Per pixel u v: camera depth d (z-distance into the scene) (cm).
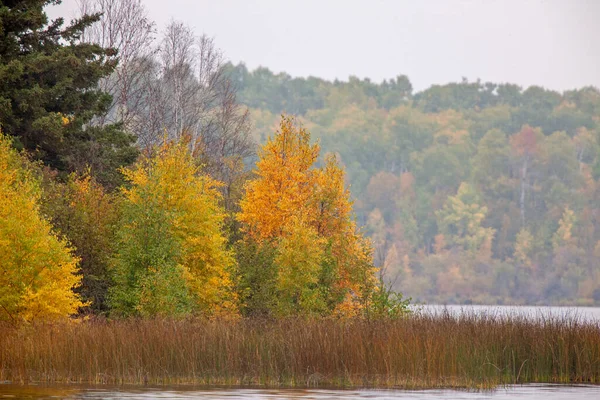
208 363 4728
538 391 4512
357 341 4803
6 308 4903
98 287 5831
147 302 5375
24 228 4959
